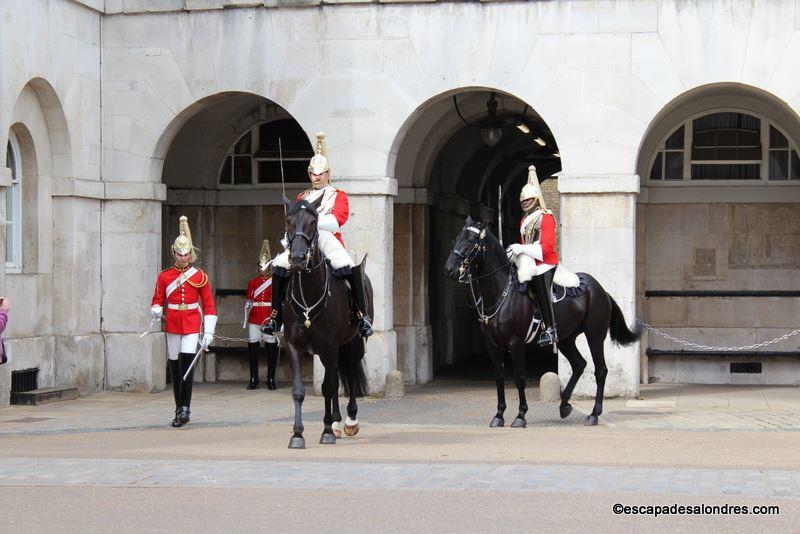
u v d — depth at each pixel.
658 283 22.08
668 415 16.86
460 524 8.91
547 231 15.55
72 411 17.67
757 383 21.73
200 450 13.08
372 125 19.77
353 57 19.81
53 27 18.92
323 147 14.42
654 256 22.09
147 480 10.83
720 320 21.92
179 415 15.88
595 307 16.12
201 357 23.28
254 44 20.09
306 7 19.94
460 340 27.92
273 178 23.45
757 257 21.83
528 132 26.80
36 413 17.38
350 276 13.73
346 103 19.83
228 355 23.34
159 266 20.77
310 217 13.01
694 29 18.83
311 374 23.09
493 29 19.39
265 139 23.53
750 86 18.73
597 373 16.16
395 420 16.62
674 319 22.03
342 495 10.05
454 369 25.67
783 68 18.62
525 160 32.28
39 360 18.91
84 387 19.81
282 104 20.03
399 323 22.66
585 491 10.13
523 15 19.28
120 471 11.33
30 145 18.92
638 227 22.00
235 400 19.52
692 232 22.00
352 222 19.80
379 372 19.67
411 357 22.48
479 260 15.43
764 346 21.75
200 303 16.28
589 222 19.06
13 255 18.75
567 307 15.80
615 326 16.72
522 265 15.49
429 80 19.59
